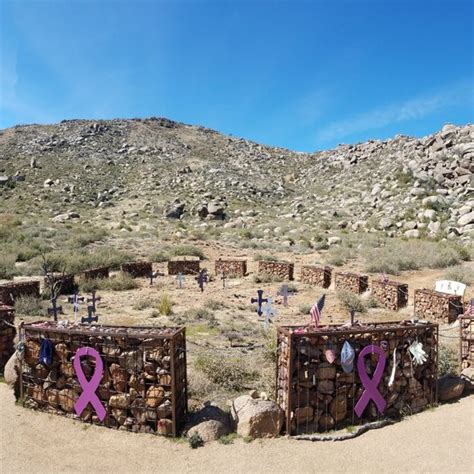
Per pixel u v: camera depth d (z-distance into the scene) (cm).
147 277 2453
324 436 695
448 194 4256
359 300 1769
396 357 775
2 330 973
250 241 3659
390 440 692
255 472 608
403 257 2612
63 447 679
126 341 723
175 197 5747
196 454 654
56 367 784
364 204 4825
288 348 711
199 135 11000
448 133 5262
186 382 754
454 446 666
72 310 1602
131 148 8800
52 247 3020
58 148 8400
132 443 687
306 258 2964
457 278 2145
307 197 5991
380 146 7494
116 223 4356
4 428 732
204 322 1443
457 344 1175
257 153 9806
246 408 717
